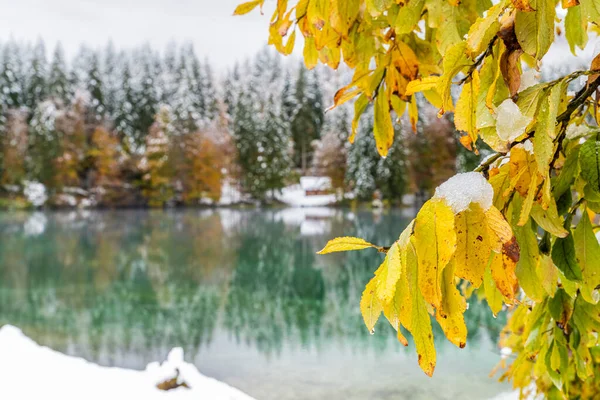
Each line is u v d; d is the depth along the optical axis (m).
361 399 6.63
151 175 47.84
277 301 12.84
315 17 0.75
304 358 8.49
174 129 48.41
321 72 60.19
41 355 6.41
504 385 6.62
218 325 10.84
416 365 7.83
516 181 0.46
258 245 22.83
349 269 16.75
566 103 0.51
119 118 54.06
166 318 11.51
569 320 0.77
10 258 19.97
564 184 0.53
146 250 21.89
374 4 0.69
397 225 28.86
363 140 40.53
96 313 12.02
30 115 52.38
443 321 0.36
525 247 0.47
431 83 0.44
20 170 45.81
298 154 59.50
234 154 50.97
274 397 6.88
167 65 70.62
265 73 76.62
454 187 0.38
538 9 0.39
